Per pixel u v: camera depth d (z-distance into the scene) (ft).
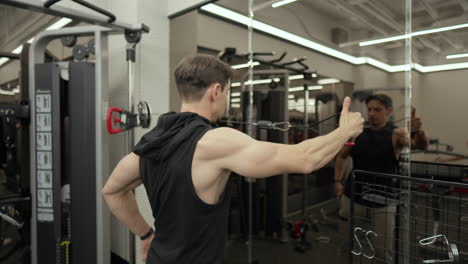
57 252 5.33
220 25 8.37
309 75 5.61
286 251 6.98
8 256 6.42
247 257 7.31
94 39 5.28
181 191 2.24
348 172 5.36
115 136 7.45
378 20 4.53
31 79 5.36
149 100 6.87
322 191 6.23
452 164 4.13
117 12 7.18
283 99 6.64
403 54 4.29
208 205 2.26
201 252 2.34
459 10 3.96
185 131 2.25
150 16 6.82
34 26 9.26
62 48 9.29
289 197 7.16
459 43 3.97
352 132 2.34
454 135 4.09
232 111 7.98
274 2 5.97
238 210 7.73
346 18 4.91
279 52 6.02
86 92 5.22
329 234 6.08
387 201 4.27
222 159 2.18
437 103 4.21
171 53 7.47
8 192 5.69
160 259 2.40
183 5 6.72
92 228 5.27
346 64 4.97
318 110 5.53
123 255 7.28
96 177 5.23
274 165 2.11
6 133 5.47
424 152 4.39
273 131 6.77
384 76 4.53
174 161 2.24
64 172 5.53
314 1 5.34
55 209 5.32
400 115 4.40
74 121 5.26
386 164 4.66
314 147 2.22
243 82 7.45
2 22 9.16
